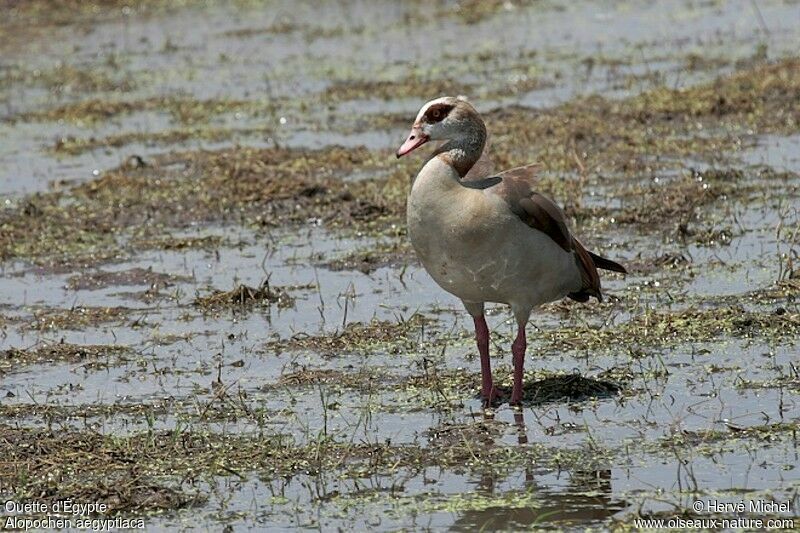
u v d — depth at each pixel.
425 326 13.92
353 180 19.48
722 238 16.12
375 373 12.73
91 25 31.17
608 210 17.38
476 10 31.03
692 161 19.44
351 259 16.28
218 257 16.69
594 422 11.35
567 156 19.62
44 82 26.61
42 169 21.09
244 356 13.35
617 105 22.42
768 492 9.91
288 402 12.11
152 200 19.03
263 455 10.93
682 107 21.88
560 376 12.34
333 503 10.12
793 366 12.14
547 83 24.48
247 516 9.97
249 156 20.70
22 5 32.56
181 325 14.35
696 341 13.00
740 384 11.91
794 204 17.19
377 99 24.23
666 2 31.30
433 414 11.73
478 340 12.02
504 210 11.44
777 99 21.98
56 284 16.02
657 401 11.69
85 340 14.00
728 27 28.27
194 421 11.75
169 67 27.31
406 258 16.22
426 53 27.52
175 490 10.41
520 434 11.20
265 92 25.03
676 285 14.68
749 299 14.06
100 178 19.86
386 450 10.96
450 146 11.94
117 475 10.70
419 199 11.61
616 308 14.10
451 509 9.92
